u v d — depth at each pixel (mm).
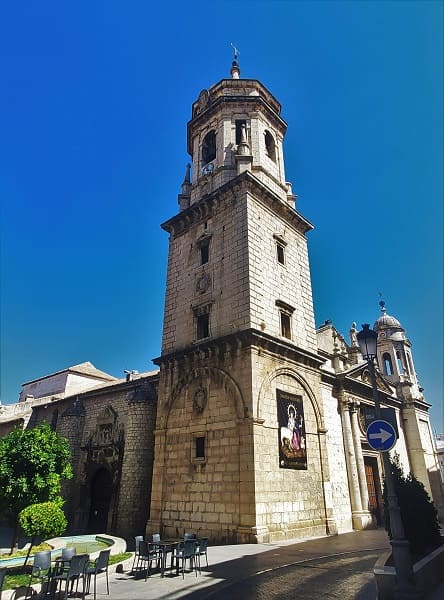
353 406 28875
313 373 24609
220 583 11227
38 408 43000
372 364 11859
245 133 28125
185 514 20125
